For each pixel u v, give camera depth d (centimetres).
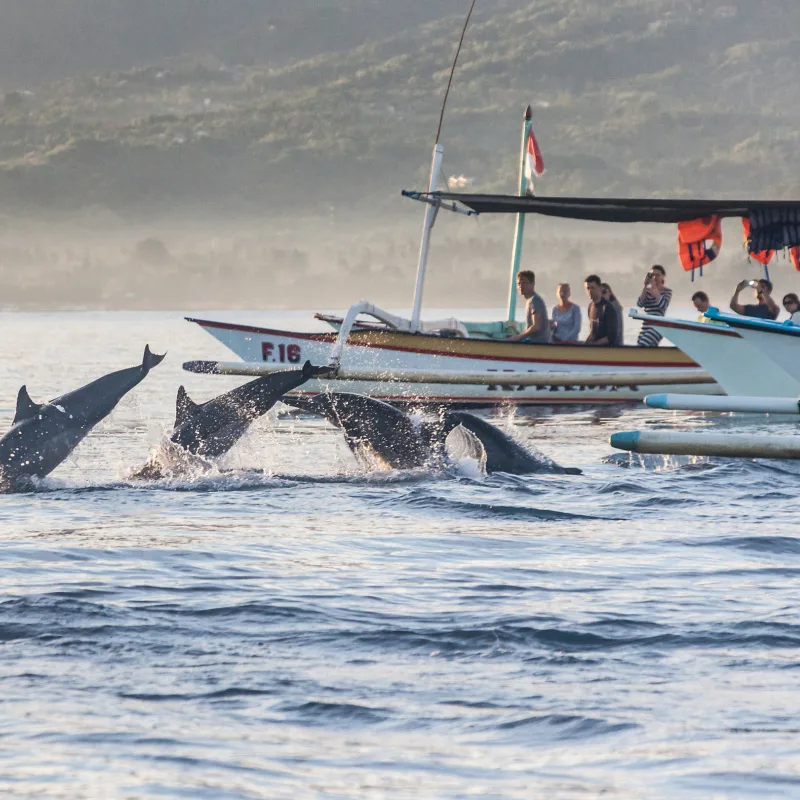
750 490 3816
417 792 1339
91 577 2538
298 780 1377
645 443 3478
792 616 2189
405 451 4066
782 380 5969
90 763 1430
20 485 3738
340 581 2517
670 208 6334
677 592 2412
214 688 1766
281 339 7244
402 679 1817
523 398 7406
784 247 6244
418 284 7262
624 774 1394
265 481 3891
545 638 2055
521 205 6638
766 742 1504
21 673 1841
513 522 3269
